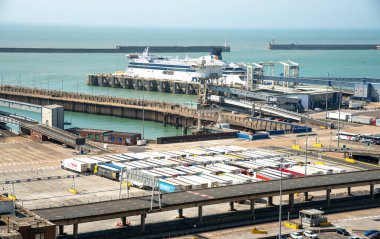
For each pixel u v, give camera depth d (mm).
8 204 136125
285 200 195500
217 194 175625
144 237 159750
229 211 181625
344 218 178875
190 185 197000
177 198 170875
